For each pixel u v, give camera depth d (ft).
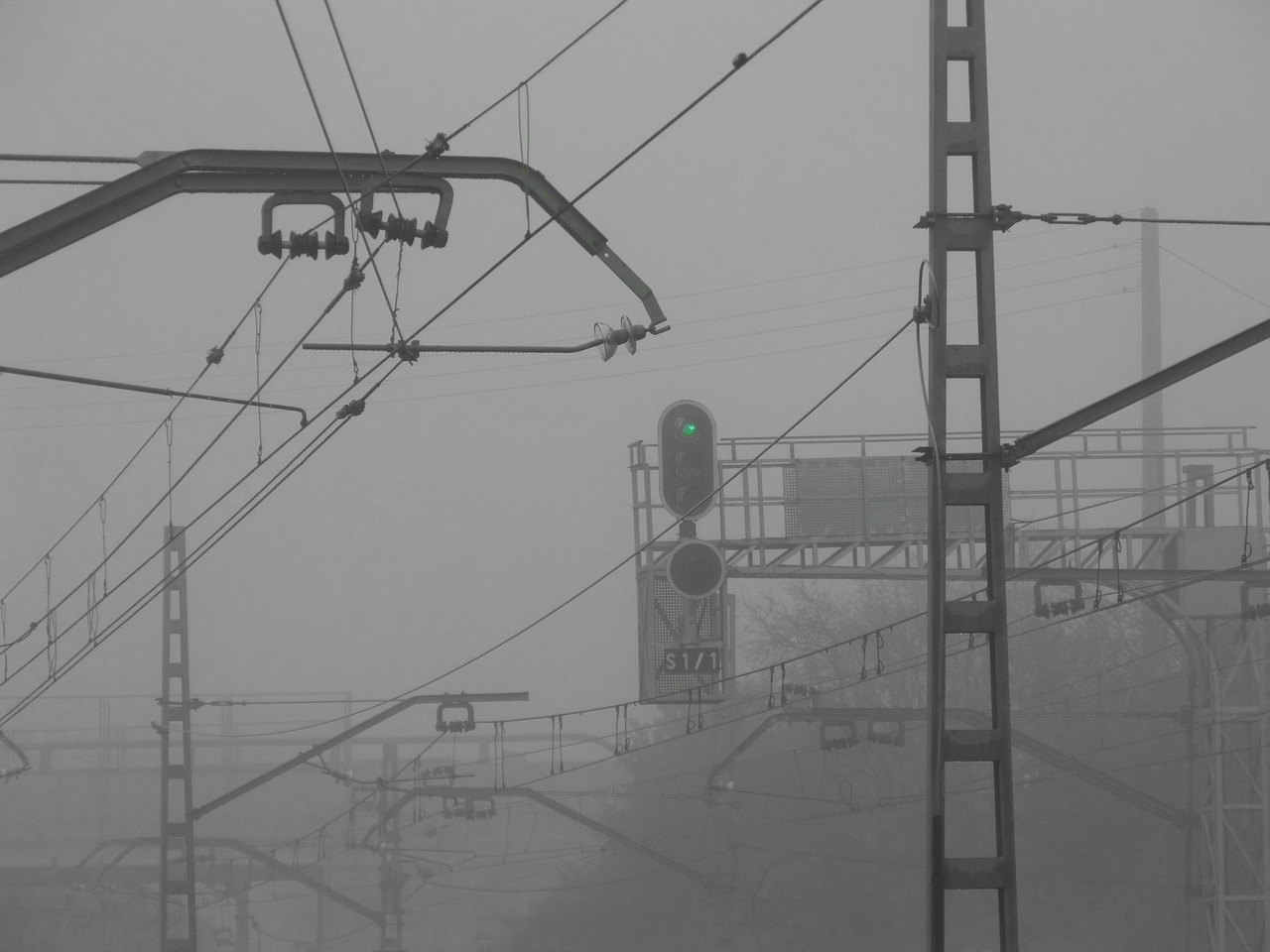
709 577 170.40
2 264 78.64
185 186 82.17
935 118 90.43
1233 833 218.18
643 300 90.38
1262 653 242.99
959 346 89.86
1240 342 83.25
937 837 87.81
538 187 86.02
